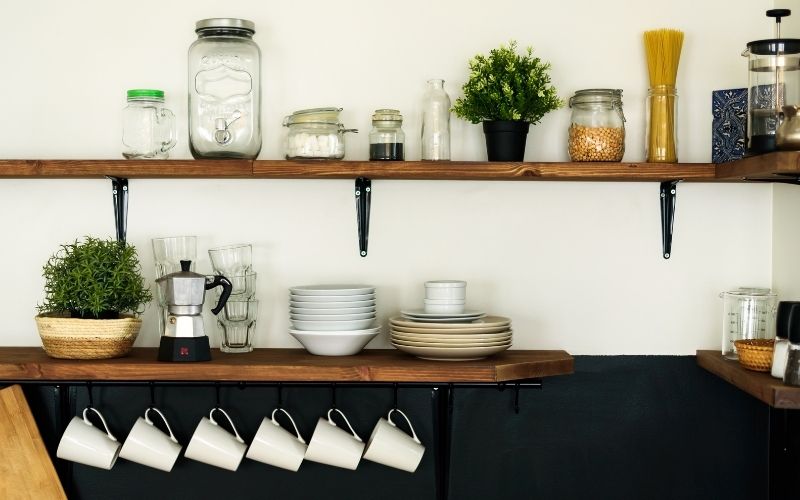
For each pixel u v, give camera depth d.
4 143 2.51
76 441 2.31
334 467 2.49
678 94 2.53
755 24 2.53
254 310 2.43
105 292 2.27
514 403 2.50
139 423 2.34
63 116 2.51
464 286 2.35
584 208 2.52
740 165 2.14
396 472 2.49
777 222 2.49
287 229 2.51
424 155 2.38
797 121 1.93
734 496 2.52
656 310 2.53
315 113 2.30
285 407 2.49
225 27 2.32
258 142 2.37
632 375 2.52
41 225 2.51
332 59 2.51
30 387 2.48
